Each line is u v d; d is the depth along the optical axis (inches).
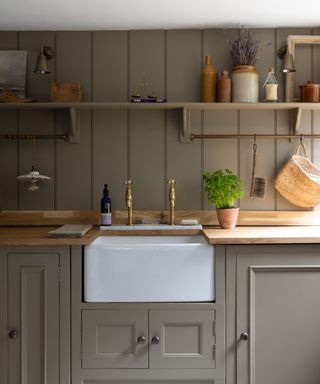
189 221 117.0
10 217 123.4
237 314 101.3
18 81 123.5
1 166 124.3
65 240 98.7
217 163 124.4
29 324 100.3
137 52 123.8
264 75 124.0
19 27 122.3
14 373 100.2
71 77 123.9
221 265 101.3
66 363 100.4
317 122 123.5
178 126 123.8
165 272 101.8
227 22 120.3
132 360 101.0
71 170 124.5
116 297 101.7
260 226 123.0
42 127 124.3
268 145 124.4
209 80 119.2
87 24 120.8
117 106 117.8
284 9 112.5
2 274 100.2
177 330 101.3
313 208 123.8
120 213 123.7
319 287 101.6
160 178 124.6
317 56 123.3
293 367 101.7
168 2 108.4
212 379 101.3
